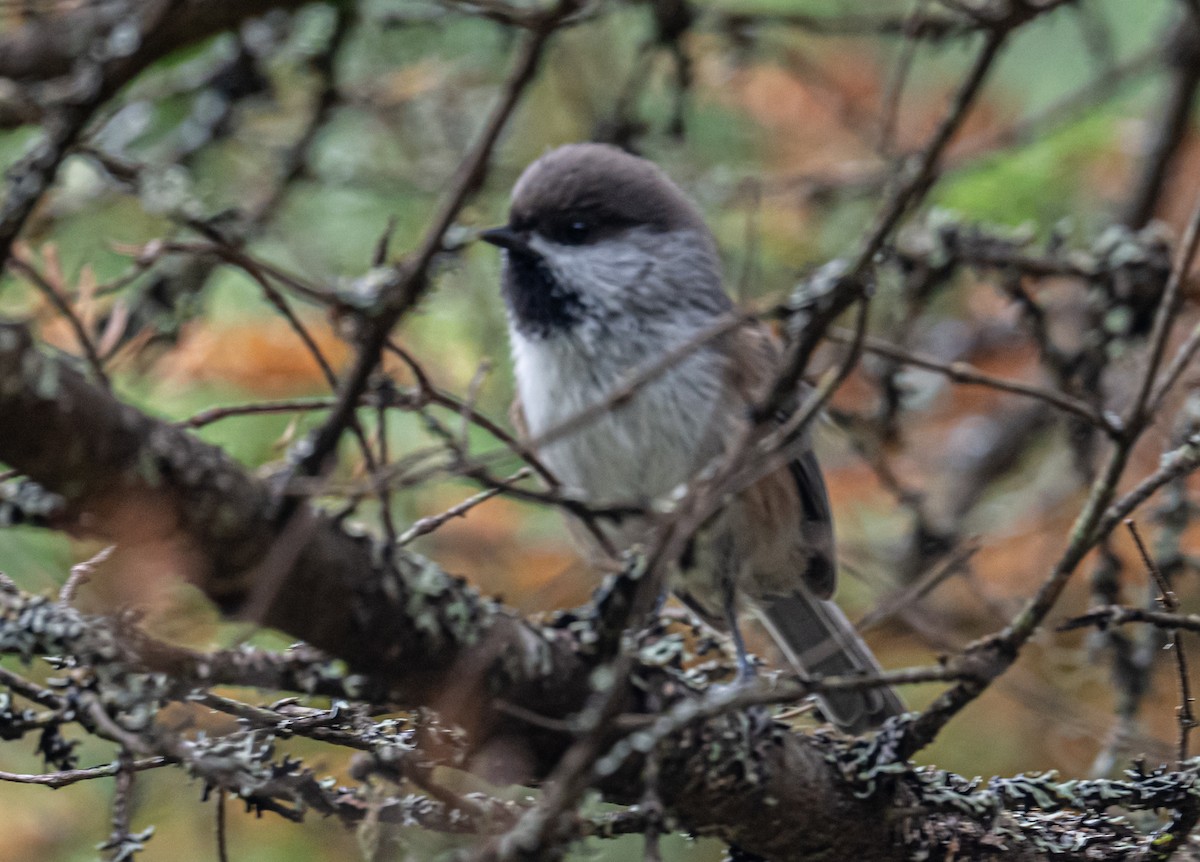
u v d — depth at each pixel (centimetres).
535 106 1217
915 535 967
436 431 530
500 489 521
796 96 1252
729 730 585
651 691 572
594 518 565
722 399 789
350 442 859
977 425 1243
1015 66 1248
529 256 835
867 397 1078
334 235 1132
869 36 1269
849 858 631
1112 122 1177
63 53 952
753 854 648
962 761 1016
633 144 1073
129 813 562
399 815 579
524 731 549
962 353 1236
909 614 706
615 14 1176
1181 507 856
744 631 991
